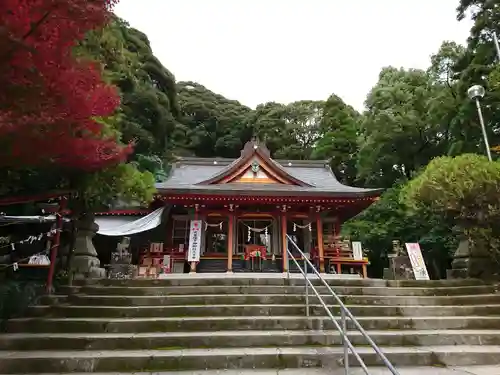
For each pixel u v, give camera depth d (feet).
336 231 57.06
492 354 18.39
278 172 54.39
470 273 35.32
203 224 51.19
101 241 62.49
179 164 66.74
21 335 19.83
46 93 13.71
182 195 47.55
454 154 63.98
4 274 27.07
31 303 24.16
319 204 51.21
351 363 17.65
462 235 38.11
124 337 19.17
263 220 54.24
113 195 27.27
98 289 26.71
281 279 29.91
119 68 31.68
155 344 19.16
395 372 10.31
